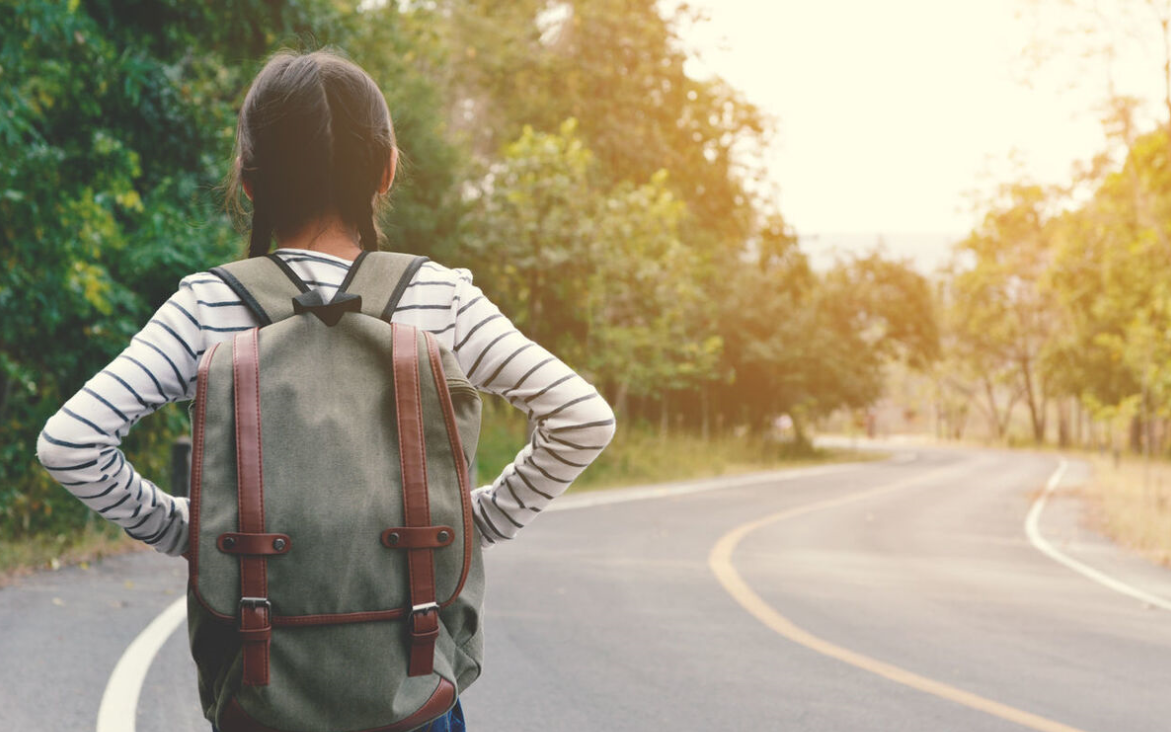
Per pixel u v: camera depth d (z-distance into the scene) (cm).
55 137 1096
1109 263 3106
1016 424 12975
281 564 140
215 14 1277
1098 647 729
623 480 2678
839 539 1468
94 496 149
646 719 520
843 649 702
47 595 759
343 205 164
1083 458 5900
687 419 4419
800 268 4419
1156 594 1006
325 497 141
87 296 1007
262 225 169
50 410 1100
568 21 3450
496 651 661
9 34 918
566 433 157
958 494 2628
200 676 149
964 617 839
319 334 149
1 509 998
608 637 717
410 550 144
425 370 148
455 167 2373
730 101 3706
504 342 160
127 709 493
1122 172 2367
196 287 155
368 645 142
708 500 2150
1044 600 944
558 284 2570
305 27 1333
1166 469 4234
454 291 162
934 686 602
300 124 161
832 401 4866
